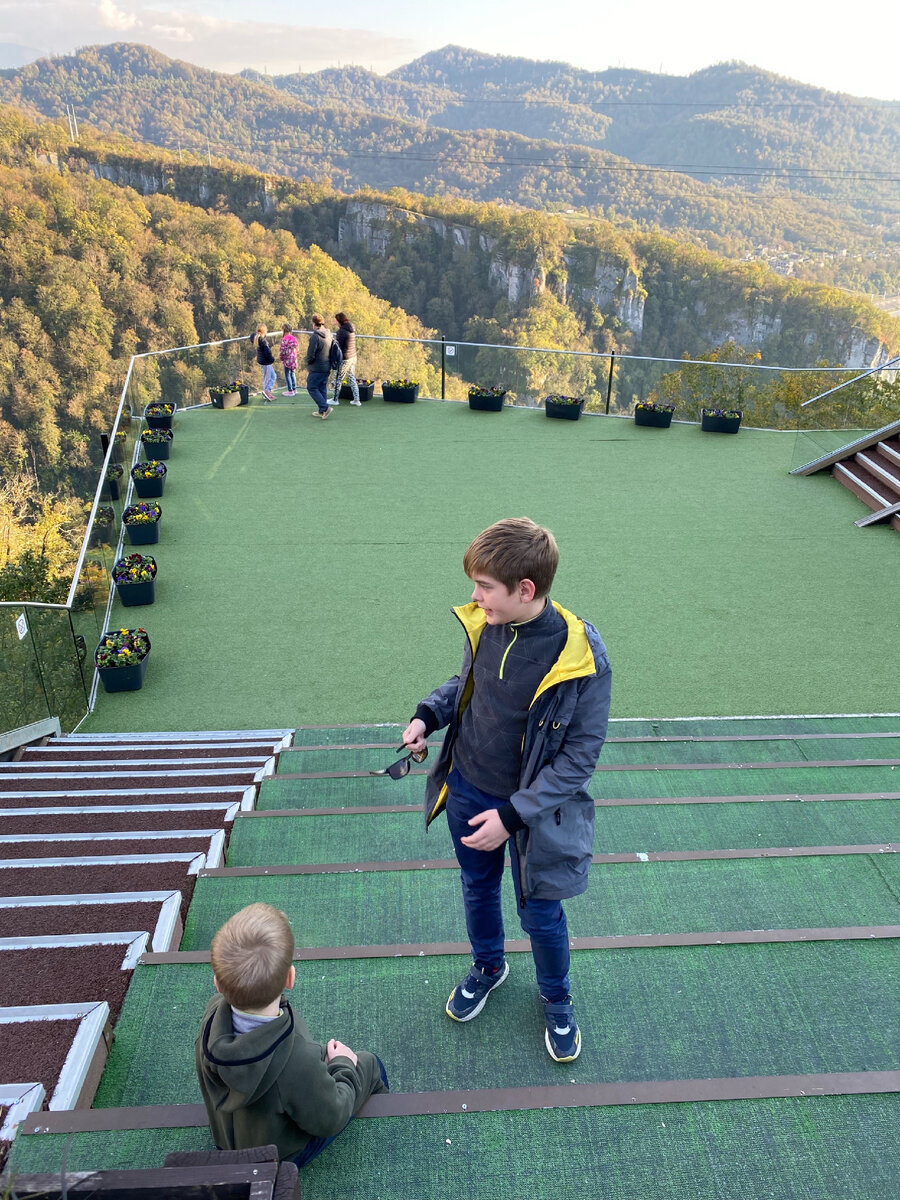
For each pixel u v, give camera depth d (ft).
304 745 18.63
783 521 31.12
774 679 21.47
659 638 23.36
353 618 24.73
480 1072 7.23
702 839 12.42
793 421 41.50
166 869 10.48
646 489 34.14
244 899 9.97
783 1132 6.43
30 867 10.44
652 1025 7.75
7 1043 6.81
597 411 45.24
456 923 9.61
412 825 12.60
